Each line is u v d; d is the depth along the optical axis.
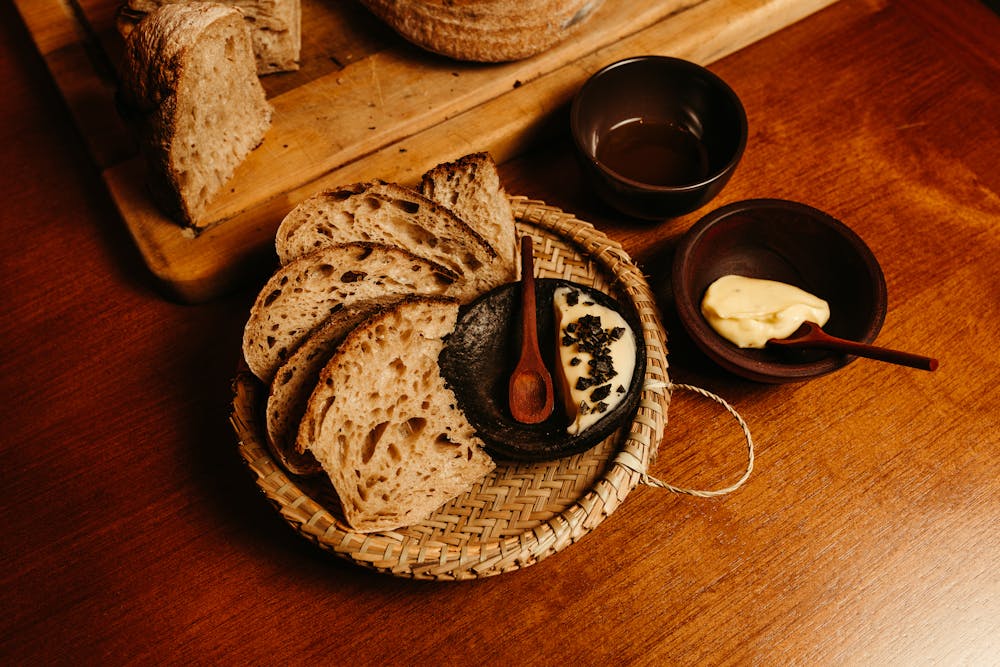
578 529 0.52
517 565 0.52
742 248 0.63
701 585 0.56
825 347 0.56
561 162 0.72
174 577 0.56
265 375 0.58
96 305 0.66
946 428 0.60
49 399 0.63
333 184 0.66
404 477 0.55
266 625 0.55
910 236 0.67
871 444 0.60
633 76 0.67
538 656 0.54
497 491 0.55
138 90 0.58
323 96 0.70
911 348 0.63
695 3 0.75
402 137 0.69
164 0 0.65
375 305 0.58
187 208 0.63
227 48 0.61
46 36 0.75
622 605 0.55
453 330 0.58
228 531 0.58
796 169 0.70
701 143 0.68
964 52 0.76
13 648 0.55
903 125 0.72
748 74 0.76
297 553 0.57
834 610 0.55
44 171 0.72
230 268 0.64
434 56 0.72
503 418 0.57
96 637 0.55
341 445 0.54
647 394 0.56
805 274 0.62
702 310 0.59
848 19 0.78
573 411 0.55
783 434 0.60
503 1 0.66
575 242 0.62
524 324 0.57
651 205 0.62
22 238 0.69
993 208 0.69
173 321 0.65
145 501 0.59
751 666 0.54
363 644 0.54
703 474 0.59
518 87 0.71
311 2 0.75
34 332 0.65
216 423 0.61
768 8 0.75
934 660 0.54
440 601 0.55
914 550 0.57
